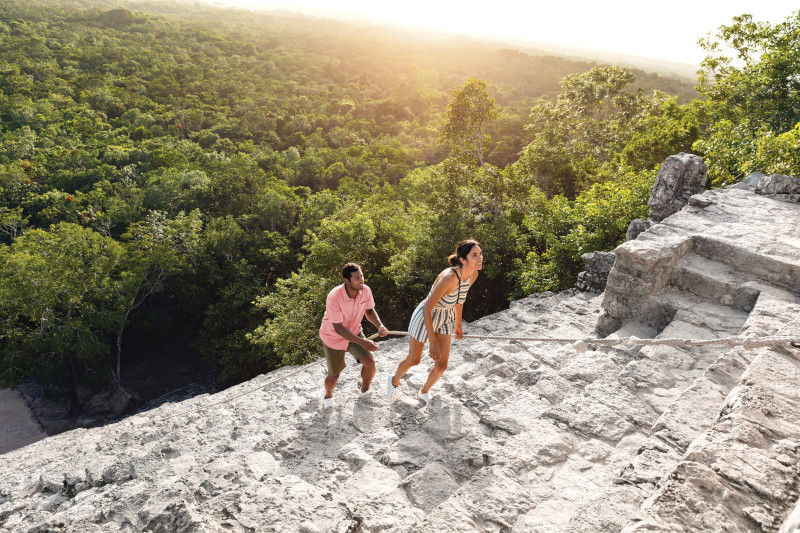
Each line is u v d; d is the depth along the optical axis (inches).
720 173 553.9
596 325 256.5
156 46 6520.7
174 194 1808.6
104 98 3526.1
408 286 697.6
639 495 113.2
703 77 1013.8
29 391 1168.8
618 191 509.4
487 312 707.4
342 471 142.6
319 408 209.0
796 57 825.5
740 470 105.9
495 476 128.5
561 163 984.9
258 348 1053.8
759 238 251.8
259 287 1242.0
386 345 301.6
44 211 1633.9
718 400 148.7
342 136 3907.5
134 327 1285.7
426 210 853.2
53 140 2514.8
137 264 1194.6
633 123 1353.3
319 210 1555.1
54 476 195.9
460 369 219.8
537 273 508.7
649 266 229.5
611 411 156.9
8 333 1023.0
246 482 140.9
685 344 165.3
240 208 1779.0
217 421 216.7
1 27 5442.9
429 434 157.1
